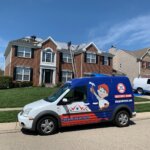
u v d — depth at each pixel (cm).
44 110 937
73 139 859
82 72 3709
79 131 989
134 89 2928
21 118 951
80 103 1001
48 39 3475
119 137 876
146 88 2816
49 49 3469
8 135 941
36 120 924
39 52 3400
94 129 1023
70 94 998
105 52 4072
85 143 801
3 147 769
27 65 3306
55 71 3494
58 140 849
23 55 3294
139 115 1374
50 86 3288
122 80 1109
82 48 3778
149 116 1345
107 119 1047
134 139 843
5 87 2931
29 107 958
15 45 3244
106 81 1075
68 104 980
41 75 3384
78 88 1016
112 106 1061
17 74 3228
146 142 802
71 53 3700
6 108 1570
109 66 4041
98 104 1034
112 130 1000
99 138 866
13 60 3219
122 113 1074
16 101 1808
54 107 953
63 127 1062
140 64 4569
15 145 791
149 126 1080
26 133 969
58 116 955
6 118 1230
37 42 3509
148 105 1755
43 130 931
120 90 1091
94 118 1022
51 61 3478
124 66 4822
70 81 1048
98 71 3884
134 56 4631
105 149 728
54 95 1040
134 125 1106
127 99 1098
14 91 2419
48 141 838
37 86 3256
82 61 3734
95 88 1042
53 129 946
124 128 1038
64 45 3966
